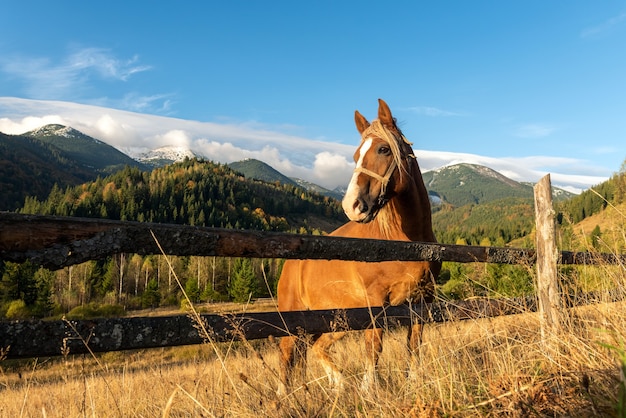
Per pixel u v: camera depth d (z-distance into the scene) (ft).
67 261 5.02
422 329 11.21
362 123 14.15
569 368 8.64
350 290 13.64
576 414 6.69
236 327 6.56
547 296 11.20
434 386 8.65
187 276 163.22
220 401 8.46
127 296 173.06
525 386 7.80
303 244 7.16
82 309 100.78
